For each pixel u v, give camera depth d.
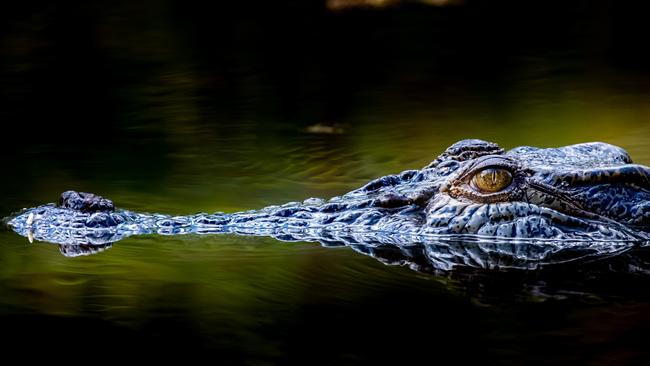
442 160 14.54
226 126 24.61
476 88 28.66
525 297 10.78
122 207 16.48
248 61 33.09
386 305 10.52
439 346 9.20
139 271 11.95
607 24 37.53
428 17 39.34
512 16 39.28
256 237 13.73
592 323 9.87
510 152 14.24
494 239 13.20
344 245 13.20
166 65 32.47
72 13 40.34
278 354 8.97
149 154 21.59
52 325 9.84
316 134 23.66
